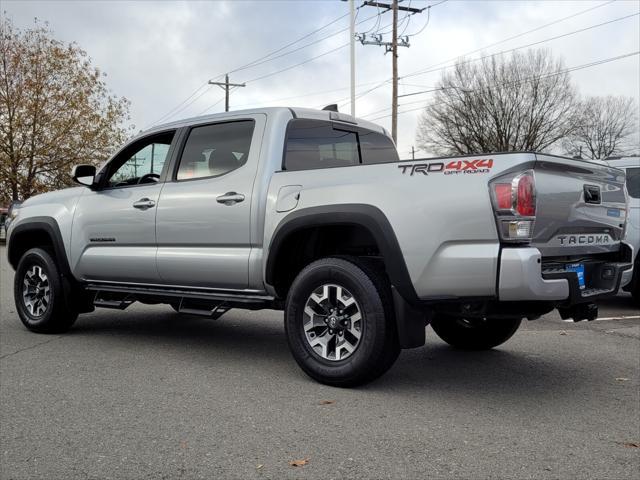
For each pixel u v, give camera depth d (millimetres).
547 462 3078
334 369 4285
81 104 30844
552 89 44594
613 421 3705
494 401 4082
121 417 3717
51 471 2971
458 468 2998
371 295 4121
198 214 5062
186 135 5438
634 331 6680
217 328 6742
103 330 6578
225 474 2932
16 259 6777
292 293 4488
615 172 4801
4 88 29500
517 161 3689
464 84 46250
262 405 3951
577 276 3951
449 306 4004
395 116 29234
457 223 3811
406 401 4059
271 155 4797
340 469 2982
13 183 29562
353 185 4250
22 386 4375
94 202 5953
